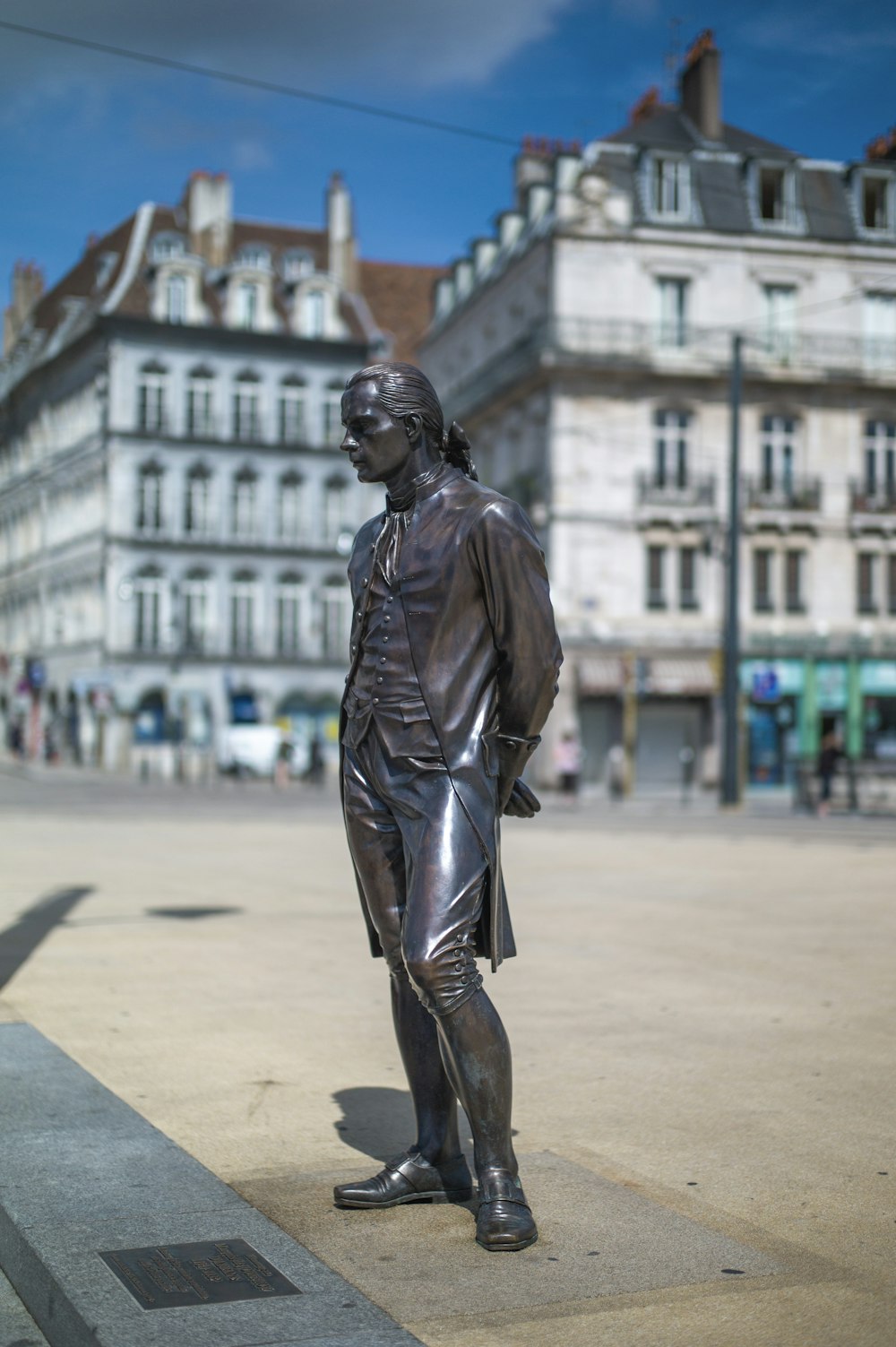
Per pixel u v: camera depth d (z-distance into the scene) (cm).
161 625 5372
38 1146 404
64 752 5778
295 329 5603
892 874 1396
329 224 6006
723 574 4119
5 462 6950
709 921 1008
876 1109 490
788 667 4169
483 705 355
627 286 4084
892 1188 399
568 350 4016
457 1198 370
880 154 4566
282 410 5559
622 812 3000
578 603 4031
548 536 4056
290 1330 278
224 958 812
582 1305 299
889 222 4341
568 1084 523
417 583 356
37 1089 472
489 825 349
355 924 970
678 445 4131
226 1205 354
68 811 2572
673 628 4088
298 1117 470
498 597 351
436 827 344
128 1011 653
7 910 1040
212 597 5422
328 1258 323
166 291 5447
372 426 363
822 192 4300
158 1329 278
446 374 5162
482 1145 342
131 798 3247
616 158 4178
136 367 5359
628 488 4069
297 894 1163
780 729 4175
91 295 5894
